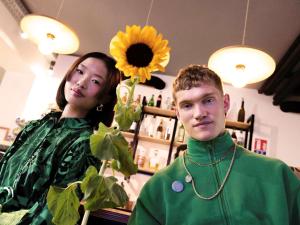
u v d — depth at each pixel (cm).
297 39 285
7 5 342
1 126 430
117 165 69
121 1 298
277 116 391
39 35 272
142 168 352
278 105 394
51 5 333
